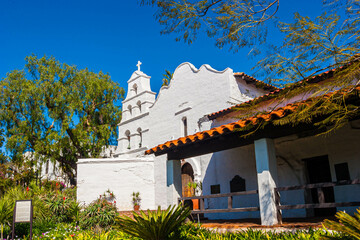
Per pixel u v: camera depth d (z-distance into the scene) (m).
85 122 28.16
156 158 18.02
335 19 5.85
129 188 17.25
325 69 5.89
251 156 11.93
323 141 9.51
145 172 17.72
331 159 9.25
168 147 9.93
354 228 4.37
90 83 28.27
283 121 6.22
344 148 8.98
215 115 14.80
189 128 17.67
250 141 8.68
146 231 6.29
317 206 6.90
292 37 6.08
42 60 27.08
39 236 9.87
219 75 16.58
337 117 5.81
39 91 25.25
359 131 8.71
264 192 7.85
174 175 10.30
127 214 15.69
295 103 7.34
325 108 5.68
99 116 29.67
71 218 12.97
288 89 6.29
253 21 6.37
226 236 6.96
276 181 7.99
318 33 5.94
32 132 25.81
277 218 7.57
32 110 25.48
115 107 30.39
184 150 10.07
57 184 18.98
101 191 17.03
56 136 24.41
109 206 12.13
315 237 5.57
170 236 6.74
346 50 5.71
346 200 8.75
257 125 7.64
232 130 8.13
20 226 10.73
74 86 27.39
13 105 26.09
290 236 6.12
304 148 9.95
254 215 11.40
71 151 26.42
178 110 18.72
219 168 13.49
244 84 16.86
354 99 6.06
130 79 24.72
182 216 6.58
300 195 9.82
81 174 17.20
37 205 12.36
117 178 17.33
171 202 10.02
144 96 22.62
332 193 9.49
